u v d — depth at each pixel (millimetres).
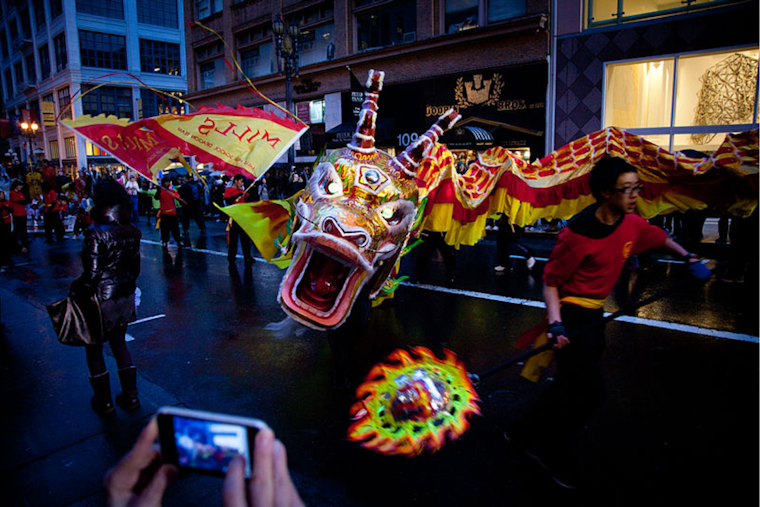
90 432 3705
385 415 3516
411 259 10188
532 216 5117
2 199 10859
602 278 2885
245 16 23344
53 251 11953
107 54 35375
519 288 7562
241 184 12438
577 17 13523
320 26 20609
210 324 6223
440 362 4742
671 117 12758
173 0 37344
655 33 12508
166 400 4195
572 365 2814
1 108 55312
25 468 3279
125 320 3908
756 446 3303
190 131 4691
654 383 4242
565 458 2949
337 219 3697
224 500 675
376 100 4172
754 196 4441
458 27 16219
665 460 3188
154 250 11945
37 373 4805
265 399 4184
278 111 22406
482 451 3330
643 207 4871
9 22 48094
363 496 2926
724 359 4672
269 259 4734
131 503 746
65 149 37594
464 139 15070
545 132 14508
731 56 11797
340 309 3830
